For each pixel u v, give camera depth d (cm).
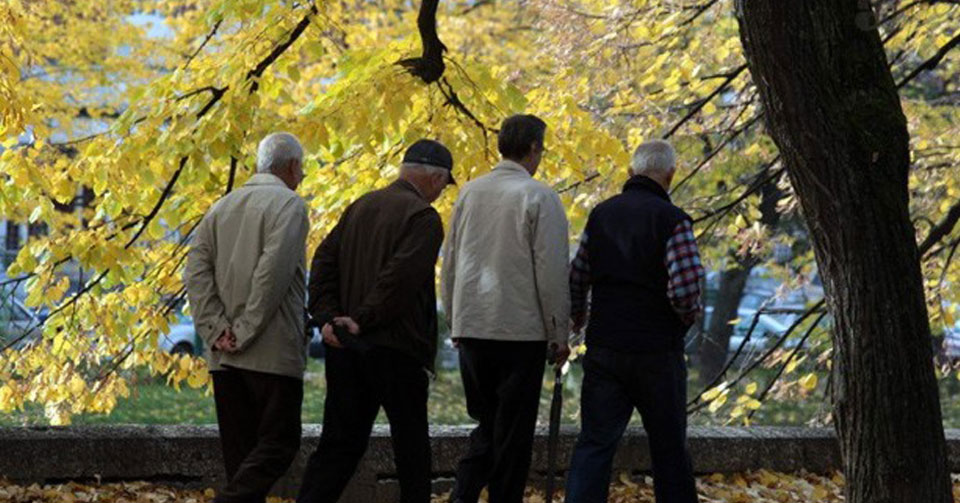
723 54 2045
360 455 1155
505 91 1625
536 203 1133
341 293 1141
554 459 1209
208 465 1377
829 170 1106
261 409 1149
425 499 1133
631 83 2156
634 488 1468
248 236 1134
